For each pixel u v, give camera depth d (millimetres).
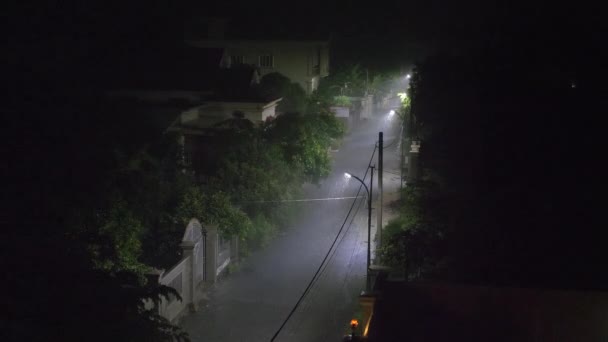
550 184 15367
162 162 21703
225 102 32812
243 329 17172
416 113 31750
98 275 10961
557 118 18688
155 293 11008
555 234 14305
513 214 14945
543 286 12922
